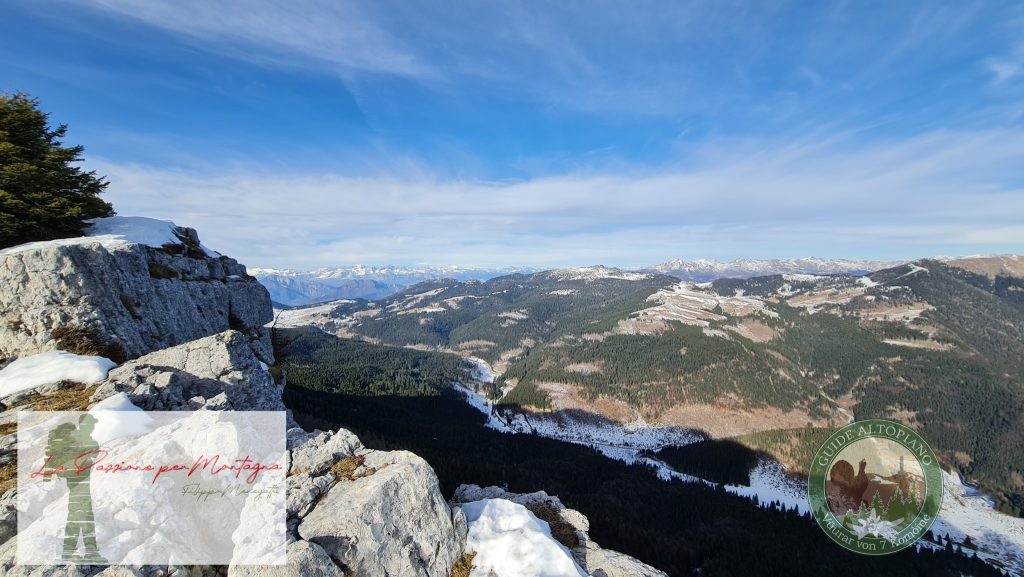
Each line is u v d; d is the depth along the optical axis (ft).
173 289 134.72
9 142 125.49
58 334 95.76
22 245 115.96
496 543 68.49
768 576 320.09
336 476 69.82
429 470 72.38
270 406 100.68
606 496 439.22
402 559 61.87
